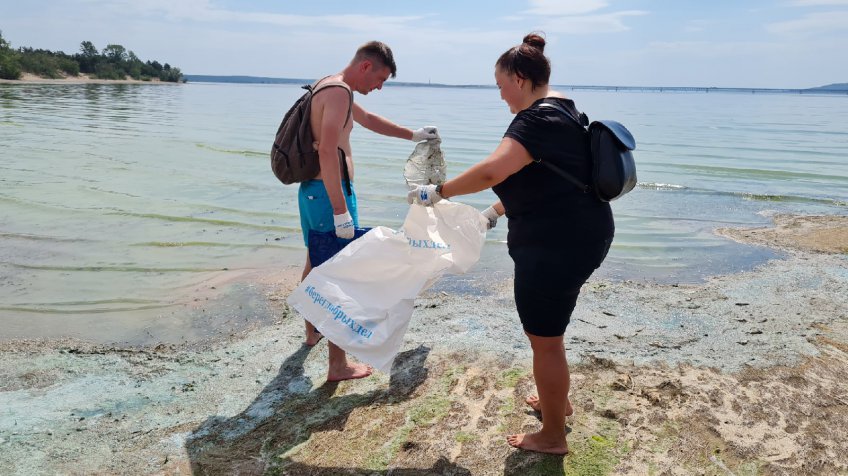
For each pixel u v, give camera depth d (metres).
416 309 4.48
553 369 2.47
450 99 73.62
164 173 10.70
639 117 34.69
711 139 19.53
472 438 2.78
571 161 2.21
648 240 6.78
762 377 3.31
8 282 5.20
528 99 2.38
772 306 4.55
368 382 3.36
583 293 4.91
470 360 3.54
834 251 6.23
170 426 2.99
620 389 3.18
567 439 2.76
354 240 3.00
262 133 18.62
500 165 2.18
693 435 2.78
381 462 2.65
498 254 6.18
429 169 3.29
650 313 4.41
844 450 2.67
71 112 26.08
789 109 53.41
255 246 6.38
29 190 8.88
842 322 4.19
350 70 3.28
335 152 3.07
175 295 4.95
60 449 2.77
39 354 3.82
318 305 2.82
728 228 7.36
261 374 3.53
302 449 2.76
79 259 5.85
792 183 10.67
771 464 2.58
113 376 3.52
